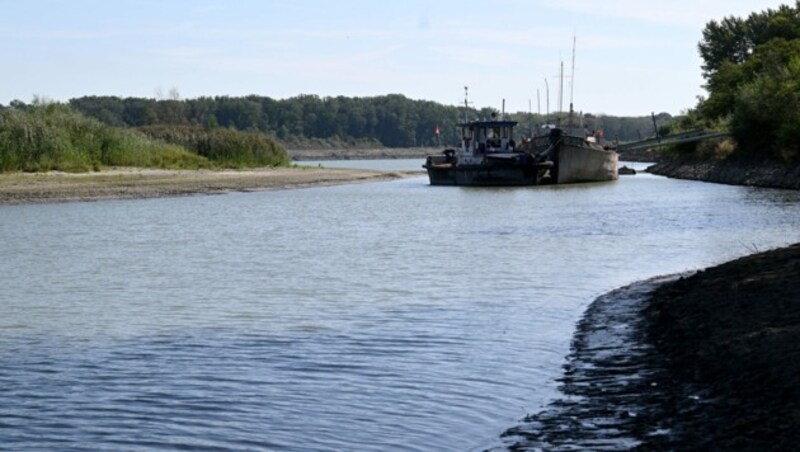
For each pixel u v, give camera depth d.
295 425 11.81
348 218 46.62
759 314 14.30
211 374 14.32
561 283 22.94
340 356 15.34
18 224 43.09
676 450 9.90
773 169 70.44
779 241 31.44
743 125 78.62
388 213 50.03
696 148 97.50
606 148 84.31
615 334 16.09
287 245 33.72
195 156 94.00
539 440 10.84
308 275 25.28
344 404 12.65
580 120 92.62
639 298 19.41
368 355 15.38
